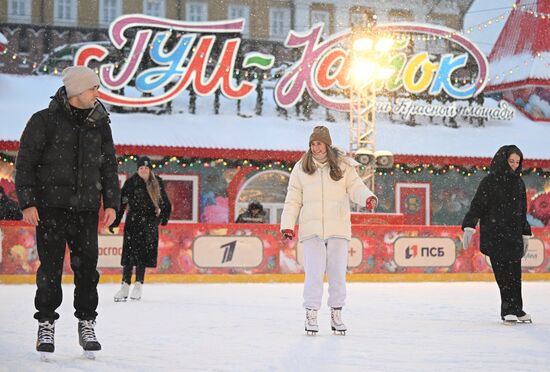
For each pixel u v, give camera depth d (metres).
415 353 5.80
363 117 23.28
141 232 11.30
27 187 5.45
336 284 7.16
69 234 5.59
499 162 8.54
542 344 6.38
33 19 28.31
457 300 11.41
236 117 27.25
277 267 16.36
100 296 12.11
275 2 31.39
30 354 5.59
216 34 27.97
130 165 24.66
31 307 9.65
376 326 7.82
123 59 27.38
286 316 8.83
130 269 11.30
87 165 5.57
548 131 29.97
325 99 27.92
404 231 17.05
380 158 21.89
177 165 25.33
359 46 22.72
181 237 15.91
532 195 27.97
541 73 31.03
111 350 5.85
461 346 6.23
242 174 25.83
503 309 8.27
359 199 7.20
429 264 17.17
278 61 29.83
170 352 5.76
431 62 29.86
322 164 7.35
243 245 16.22
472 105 30.02
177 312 9.27
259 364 5.20
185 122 26.34
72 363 5.17
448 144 27.70
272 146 25.59
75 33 28.41
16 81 26.73
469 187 27.64
